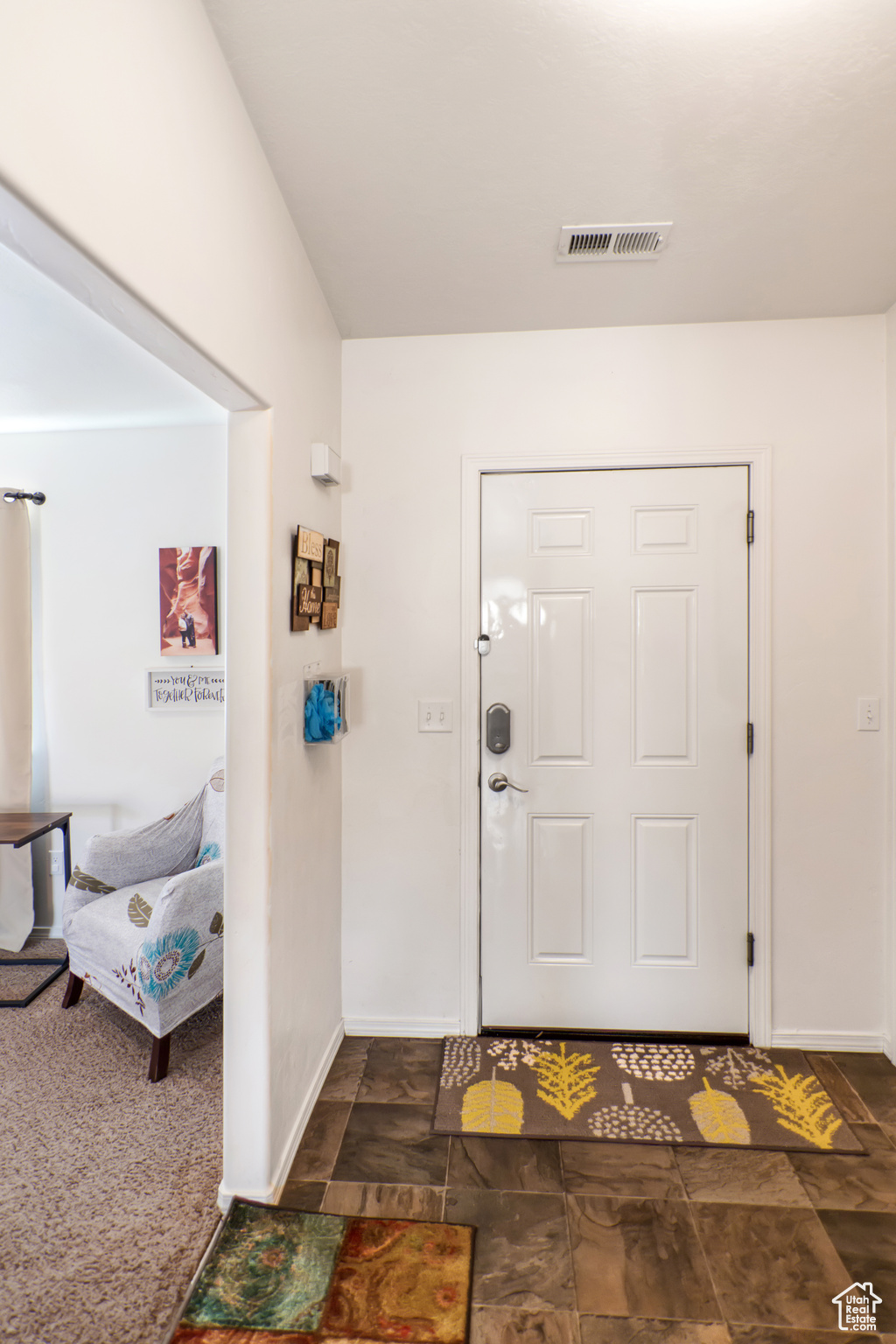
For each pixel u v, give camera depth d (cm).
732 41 125
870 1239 158
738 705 234
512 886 242
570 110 142
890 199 169
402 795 242
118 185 97
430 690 241
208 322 128
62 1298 143
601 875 240
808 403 229
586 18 120
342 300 215
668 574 235
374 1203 168
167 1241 158
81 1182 175
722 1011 238
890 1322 139
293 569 183
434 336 238
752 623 233
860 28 122
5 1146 188
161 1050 217
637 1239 158
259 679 164
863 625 229
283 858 176
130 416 298
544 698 240
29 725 314
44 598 322
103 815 325
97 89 92
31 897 312
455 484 239
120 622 321
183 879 221
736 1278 148
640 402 233
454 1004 242
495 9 119
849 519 229
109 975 236
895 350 221
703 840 237
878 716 230
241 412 163
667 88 136
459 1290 145
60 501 320
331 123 146
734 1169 180
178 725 321
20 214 82
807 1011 234
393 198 169
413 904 243
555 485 238
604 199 169
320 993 215
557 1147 188
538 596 239
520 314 224
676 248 189
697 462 232
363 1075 219
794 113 142
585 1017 241
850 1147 187
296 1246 155
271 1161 168
